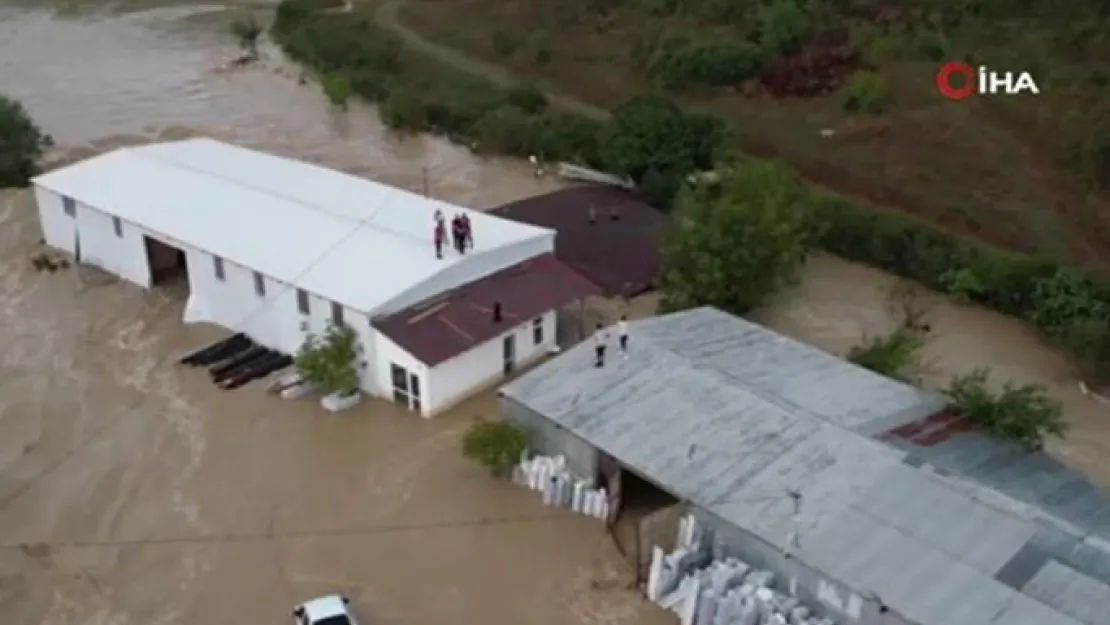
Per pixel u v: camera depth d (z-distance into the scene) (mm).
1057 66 67250
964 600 27312
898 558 28656
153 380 42156
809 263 50812
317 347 40438
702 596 29797
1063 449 37938
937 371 42594
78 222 50000
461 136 66625
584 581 32281
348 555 33469
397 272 41531
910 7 76188
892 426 33750
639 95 65688
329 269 42156
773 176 48531
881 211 54031
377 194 48344
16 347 44438
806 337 44844
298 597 31891
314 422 39594
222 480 36750
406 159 64188
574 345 42781
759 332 39875
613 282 47281
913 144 60844
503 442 35156
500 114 65562
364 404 40531
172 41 86062
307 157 64125
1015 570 27859
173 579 32688
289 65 81125
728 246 43969
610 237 50625
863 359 40156
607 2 85312
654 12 83312
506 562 33062
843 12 77312
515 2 88375
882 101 65625
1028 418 34250
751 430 33281
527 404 35719
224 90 75500
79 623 31156
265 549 33781
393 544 33875
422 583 32344
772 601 29219
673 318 40438
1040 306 44875
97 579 32750
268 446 38375
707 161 56031
